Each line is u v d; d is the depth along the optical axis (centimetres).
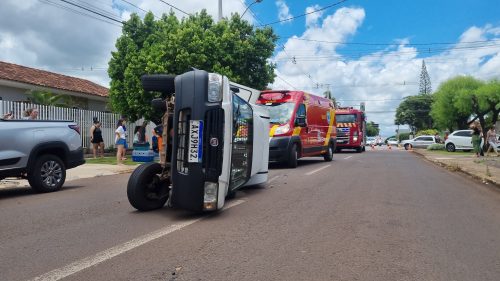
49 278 420
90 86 2698
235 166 790
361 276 427
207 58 2083
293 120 1537
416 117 8962
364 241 549
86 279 417
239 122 810
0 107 1648
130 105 2202
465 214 727
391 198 875
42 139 973
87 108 2562
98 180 1227
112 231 597
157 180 741
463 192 985
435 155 2497
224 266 453
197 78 666
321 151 1830
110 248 516
